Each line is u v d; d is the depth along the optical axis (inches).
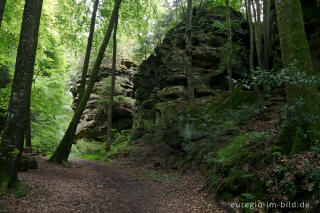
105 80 967.0
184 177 325.7
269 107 366.3
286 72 148.0
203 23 679.7
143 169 426.0
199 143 389.4
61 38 590.9
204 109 438.6
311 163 148.3
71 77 1157.7
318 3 361.7
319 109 175.3
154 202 226.5
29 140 508.4
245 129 328.2
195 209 197.5
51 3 562.3
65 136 412.2
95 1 510.3
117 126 897.5
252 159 205.3
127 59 1098.1
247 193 177.3
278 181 161.0
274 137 216.8
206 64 629.0
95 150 692.7
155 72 784.3
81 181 291.1
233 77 598.9
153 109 701.9
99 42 649.0
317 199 129.0
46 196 204.7
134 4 639.1
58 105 682.8
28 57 214.2
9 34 496.4
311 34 366.9
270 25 495.5
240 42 641.0
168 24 930.7
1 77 743.1
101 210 191.3
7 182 191.5
